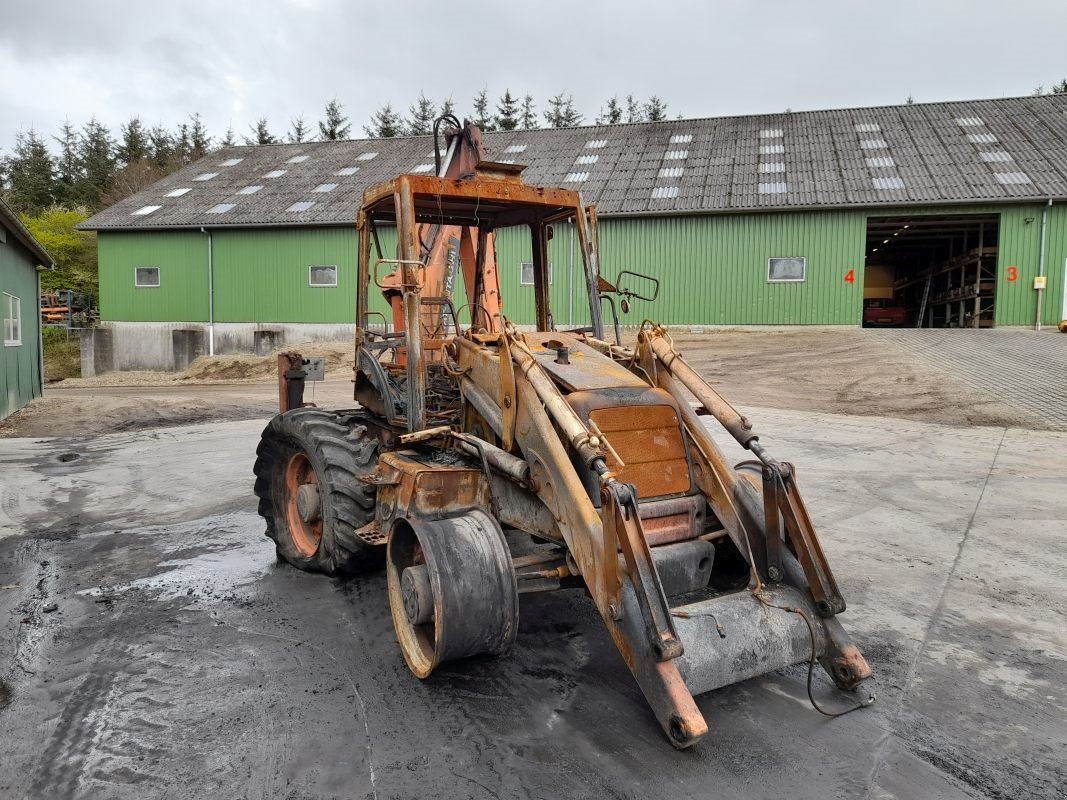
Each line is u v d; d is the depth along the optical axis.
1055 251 20.31
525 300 21.62
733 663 2.99
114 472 8.58
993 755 2.92
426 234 5.32
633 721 3.16
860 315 21.06
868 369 15.02
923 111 26.14
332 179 26.98
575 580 3.60
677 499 3.51
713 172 23.48
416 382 4.16
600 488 2.98
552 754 2.91
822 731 3.07
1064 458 8.52
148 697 3.39
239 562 5.38
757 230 21.58
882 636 4.01
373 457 4.70
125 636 4.07
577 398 3.45
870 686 3.46
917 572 4.98
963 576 4.90
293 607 4.48
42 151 57.38
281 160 29.56
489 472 3.71
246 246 24.88
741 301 21.80
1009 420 10.80
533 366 3.46
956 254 27.02
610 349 4.34
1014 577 4.88
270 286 24.81
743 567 3.79
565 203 4.77
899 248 29.27
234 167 29.44
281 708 3.28
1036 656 3.78
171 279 25.52
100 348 26.06
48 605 4.54
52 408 14.33
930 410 11.76
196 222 24.83
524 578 3.55
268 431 5.30
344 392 16.66
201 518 6.60
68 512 6.82
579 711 3.24
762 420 11.42
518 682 3.50
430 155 27.98
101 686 3.50
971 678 3.55
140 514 6.74
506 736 3.05
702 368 16.83
